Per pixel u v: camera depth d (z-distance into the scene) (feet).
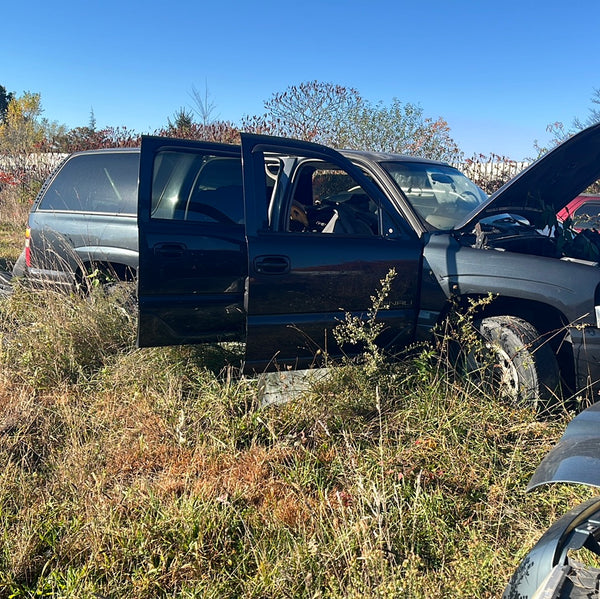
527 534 9.61
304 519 9.82
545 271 13.25
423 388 13.62
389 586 8.07
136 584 8.43
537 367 13.24
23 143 57.47
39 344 15.40
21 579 8.80
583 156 15.02
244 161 13.25
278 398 13.41
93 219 18.20
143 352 15.23
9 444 11.95
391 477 10.75
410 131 46.37
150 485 10.64
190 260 13.76
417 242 14.49
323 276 13.41
